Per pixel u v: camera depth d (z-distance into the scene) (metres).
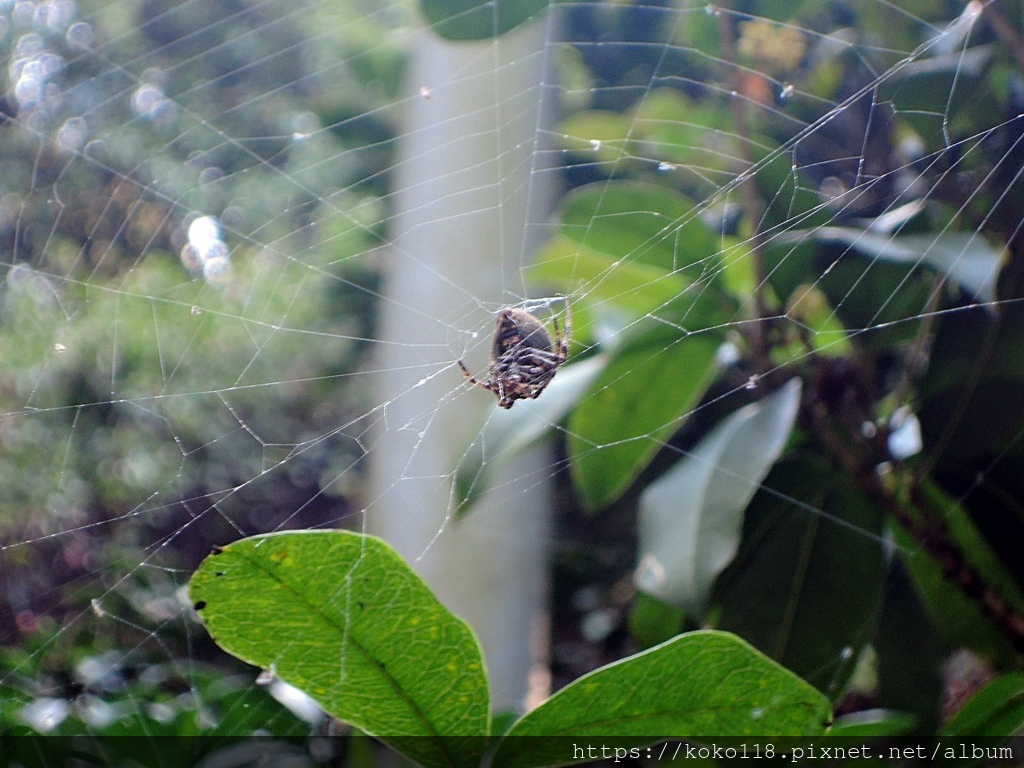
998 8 0.39
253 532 1.05
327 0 0.78
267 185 1.03
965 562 0.38
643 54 0.68
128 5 1.00
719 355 0.44
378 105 0.99
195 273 0.92
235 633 0.26
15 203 0.93
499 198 0.65
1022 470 0.37
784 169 0.45
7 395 0.81
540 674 0.59
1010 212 0.38
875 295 0.40
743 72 0.53
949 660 0.46
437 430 0.60
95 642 0.64
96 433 0.88
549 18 0.64
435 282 0.64
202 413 1.00
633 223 0.46
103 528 0.87
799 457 0.41
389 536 0.59
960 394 0.36
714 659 0.26
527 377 0.46
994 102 0.42
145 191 0.96
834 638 0.38
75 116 0.97
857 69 0.54
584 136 0.66
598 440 0.44
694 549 0.36
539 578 0.58
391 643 0.26
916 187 0.42
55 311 0.83
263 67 1.07
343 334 1.07
